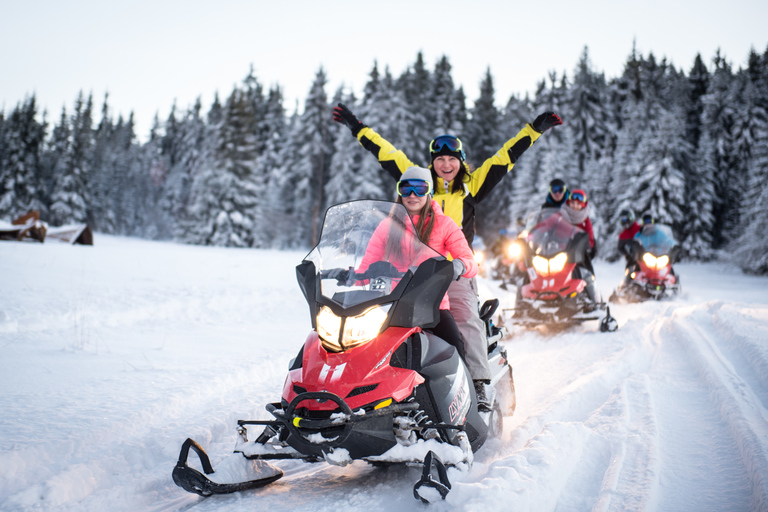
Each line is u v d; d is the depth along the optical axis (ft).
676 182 120.47
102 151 228.84
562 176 136.05
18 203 192.54
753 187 110.11
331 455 8.36
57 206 193.36
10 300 25.82
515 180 157.89
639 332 24.43
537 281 25.54
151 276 40.86
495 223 168.14
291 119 211.00
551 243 25.62
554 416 12.54
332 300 9.23
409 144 158.71
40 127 212.02
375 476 9.85
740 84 161.07
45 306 24.91
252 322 26.16
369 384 8.50
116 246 83.25
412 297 9.21
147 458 10.66
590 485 8.98
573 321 25.80
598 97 172.55
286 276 49.03
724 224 144.46
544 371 17.98
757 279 70.74
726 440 10.94
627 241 40.86
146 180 255.29
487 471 9.04
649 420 11.89
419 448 8.54
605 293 45.06
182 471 8.64
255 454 9.20
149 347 19.52
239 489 9.07
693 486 9.03
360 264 9.84
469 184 14.65
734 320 22.98
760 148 111.34
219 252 91.81
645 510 7.82
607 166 144.05
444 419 9.06
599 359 19.11
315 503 8.68
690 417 12.47
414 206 11.09
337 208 10.78
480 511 7.15
